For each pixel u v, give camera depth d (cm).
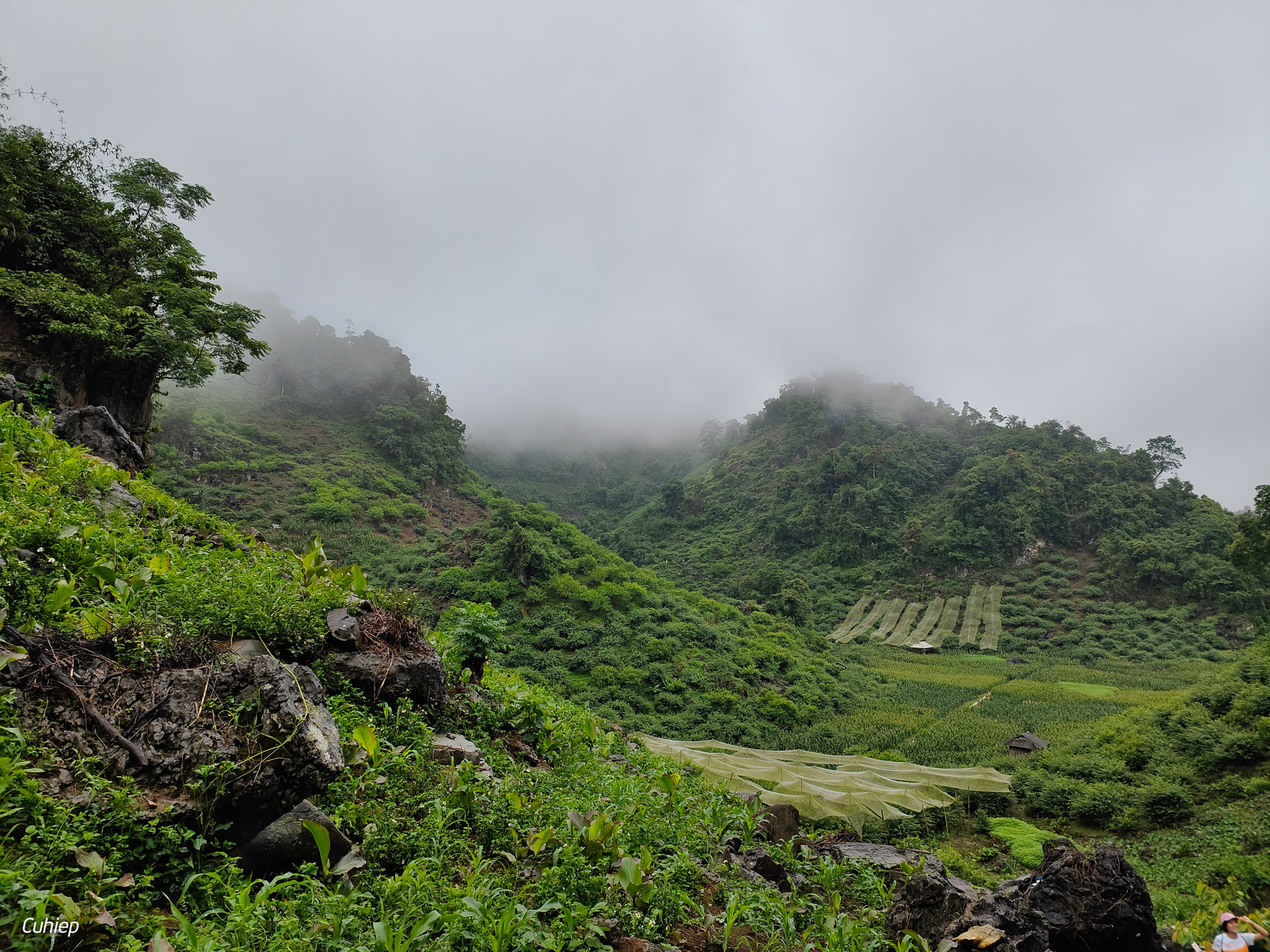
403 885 385
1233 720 2895
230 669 427
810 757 2864
